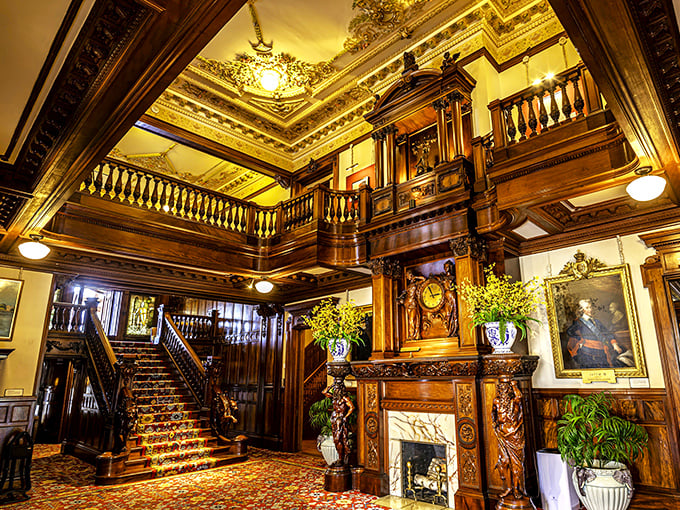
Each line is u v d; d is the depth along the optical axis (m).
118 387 7.85
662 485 4.91
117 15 2.38
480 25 7.25
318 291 9.47
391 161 7.29
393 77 8.47
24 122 3.57
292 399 9.68
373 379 6.57
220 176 12.34
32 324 7.11
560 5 2.34
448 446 5.65
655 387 5.13
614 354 5.45
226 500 5.87
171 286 8.60
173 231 7.44
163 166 11.83
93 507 5.58
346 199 8.03
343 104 9.25
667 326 5.12
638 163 4.10
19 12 2.46
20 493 6.03
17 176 4.43
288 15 7.08
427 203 6.41
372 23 7.32
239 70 8.34
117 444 7.29
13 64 2.91
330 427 7.34
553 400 5.82
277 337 10.30
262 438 10.04
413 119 7.42
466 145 6.96
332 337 6.98
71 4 2.38
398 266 7.27
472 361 5.32
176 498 5.96
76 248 6.65
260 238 8.56
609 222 5.70
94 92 2.99
